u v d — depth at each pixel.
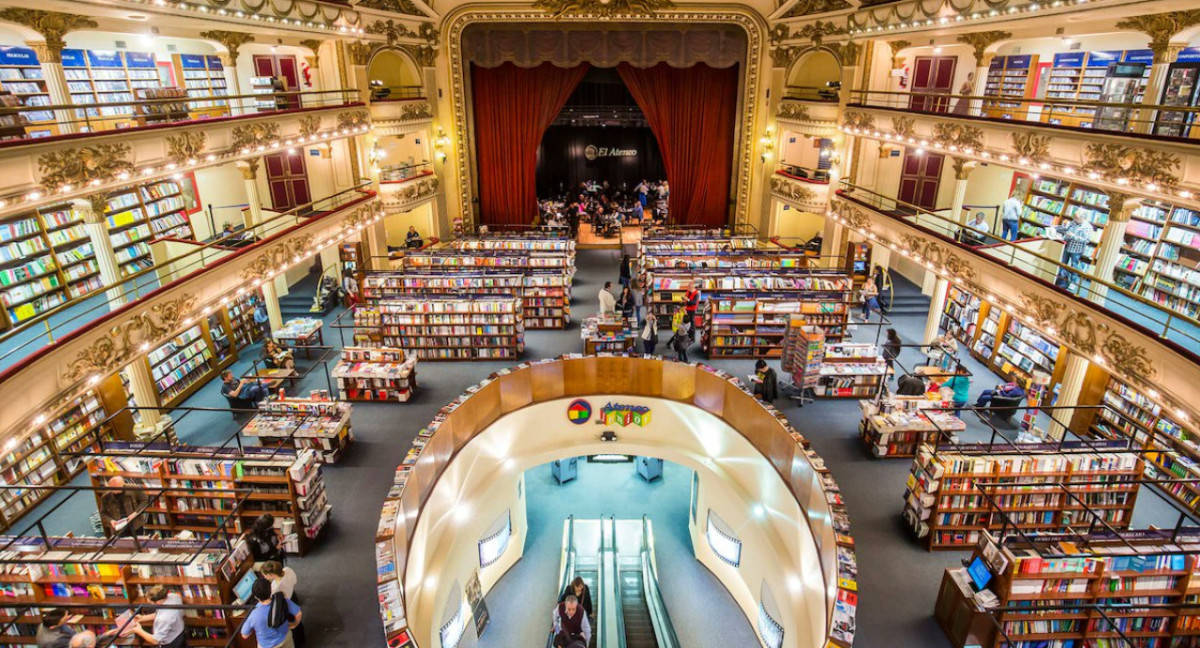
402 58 20.78
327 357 16.06
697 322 16.16
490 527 13.04
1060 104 10.48
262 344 16.80
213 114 16.70
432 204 22.98
